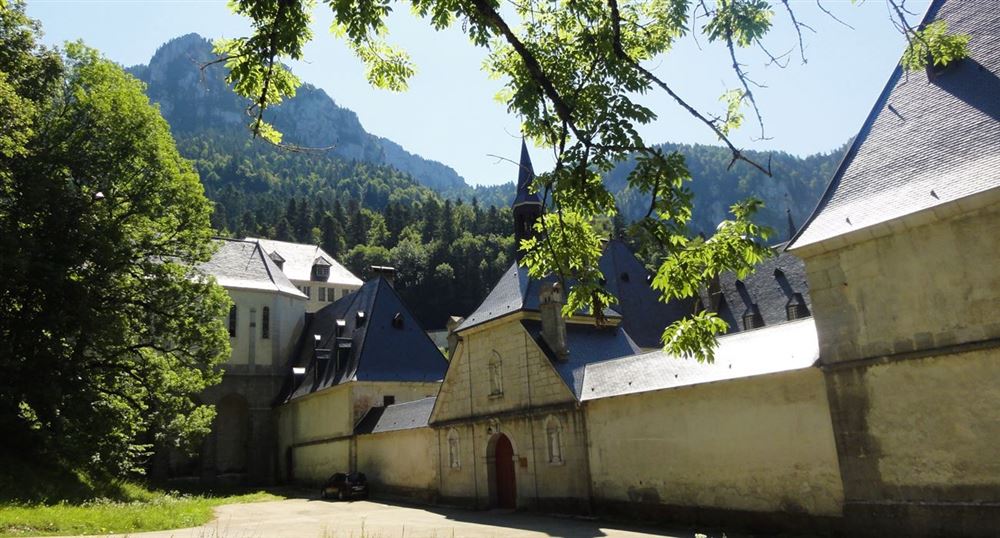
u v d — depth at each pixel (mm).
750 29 7277
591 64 7809
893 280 16094
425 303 118500
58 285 29703
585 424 24672
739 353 19984
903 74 18984
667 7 8672
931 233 15492
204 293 36312
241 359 57594
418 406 38062
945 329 14984
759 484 18406
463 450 31844
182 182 36344
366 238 151125
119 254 32562
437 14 7910
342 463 45000
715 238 7578
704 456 20062
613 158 7324
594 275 8594
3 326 30531
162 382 35594
